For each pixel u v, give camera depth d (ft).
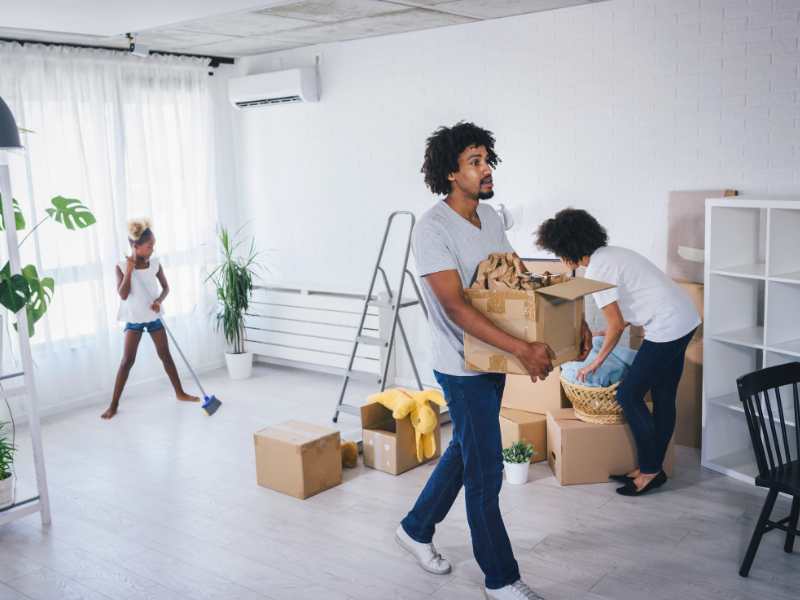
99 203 18.24
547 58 15.30
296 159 19.97
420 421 13.38
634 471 12.69
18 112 16.49
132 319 17.16
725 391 13.15
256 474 13.42
